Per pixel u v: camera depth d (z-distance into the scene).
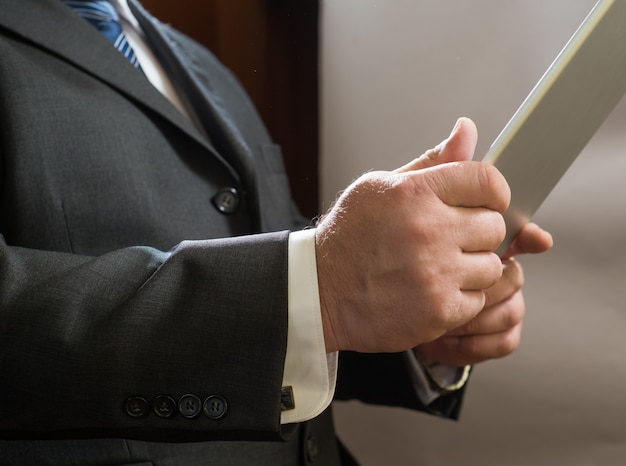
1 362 0.70
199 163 0.90
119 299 0.72
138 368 0.70
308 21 1.26
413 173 0.69
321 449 0.93
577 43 0.67
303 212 1.35
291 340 0.71
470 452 1.29
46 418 0.71
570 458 1.22
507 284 0.90
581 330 1.17
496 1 1.13
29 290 0.71
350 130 1.28
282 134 1.30
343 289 0.70
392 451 1.36
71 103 0.83
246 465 0.83
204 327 0.70
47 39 0.85
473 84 1.17
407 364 0.98
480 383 1.26
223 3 1.25
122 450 0.78
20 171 0.80
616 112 1.10
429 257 0.68
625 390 1.16
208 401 0.70
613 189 1.12
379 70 1.23
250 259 0.72
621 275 1.13
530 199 0.78
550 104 0.69
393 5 1.20
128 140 0.84
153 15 1.23
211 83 1.05
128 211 0.82
